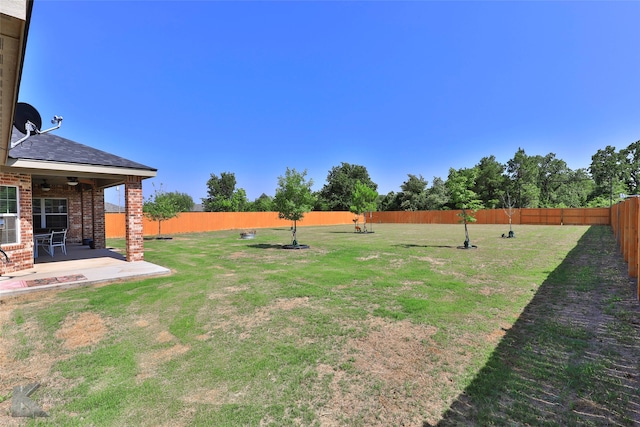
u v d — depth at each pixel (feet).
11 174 24.41
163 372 9.77
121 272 24.38
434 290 20.13
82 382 9.19
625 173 135.54
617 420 7.25
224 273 26.02
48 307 16.42
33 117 21.43
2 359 10.70
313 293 19.42
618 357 10.60
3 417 7.49
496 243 49.01
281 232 81.51
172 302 17.47
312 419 7.42
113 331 13.25
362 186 80.69
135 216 29.71
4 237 24.06
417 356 10.88
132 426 7.16
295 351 11.28
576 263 29.58
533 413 7.58
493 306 16.62
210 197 176.96
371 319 14.70
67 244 41.73
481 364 10.24
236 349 11.46
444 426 7.14
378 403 8.11
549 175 170.50
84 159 26.68
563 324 13.80
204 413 7.64
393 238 61.16
